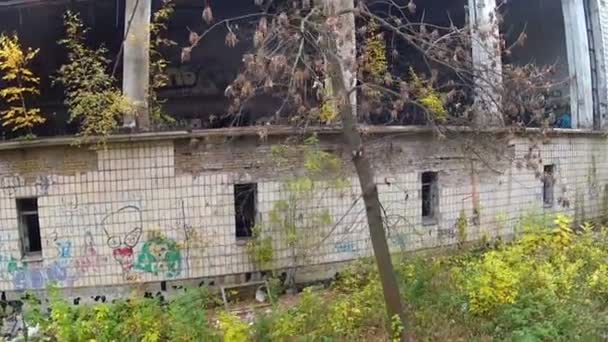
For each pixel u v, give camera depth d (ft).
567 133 42.73
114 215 27.84
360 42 25.07
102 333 20.56
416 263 26.73
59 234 27.76
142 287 27.96
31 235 28.40
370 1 25.11
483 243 35.96
